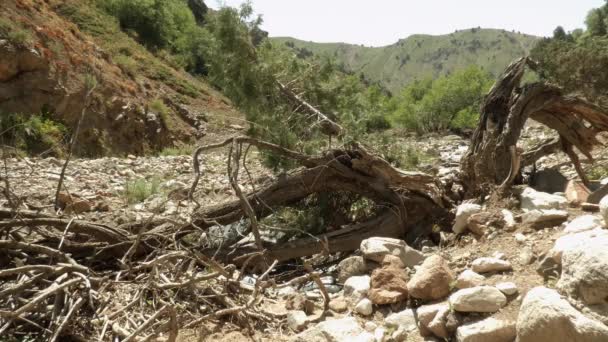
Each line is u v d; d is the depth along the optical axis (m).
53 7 27.73
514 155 6.23
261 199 6.62
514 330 3.38
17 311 3.50
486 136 6.97
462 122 23.16
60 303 4.08
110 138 18.33
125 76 22.62
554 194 6.27
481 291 3.68
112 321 3.89
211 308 4.45
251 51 7.51
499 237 5.22
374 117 8.14
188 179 11.20
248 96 7.48
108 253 5.76
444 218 6.67
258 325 4.23
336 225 7.31
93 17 29.59
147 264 4.45
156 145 20.52
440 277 4.11
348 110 7.89
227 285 4.58
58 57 18.08
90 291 3.98
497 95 7.32
